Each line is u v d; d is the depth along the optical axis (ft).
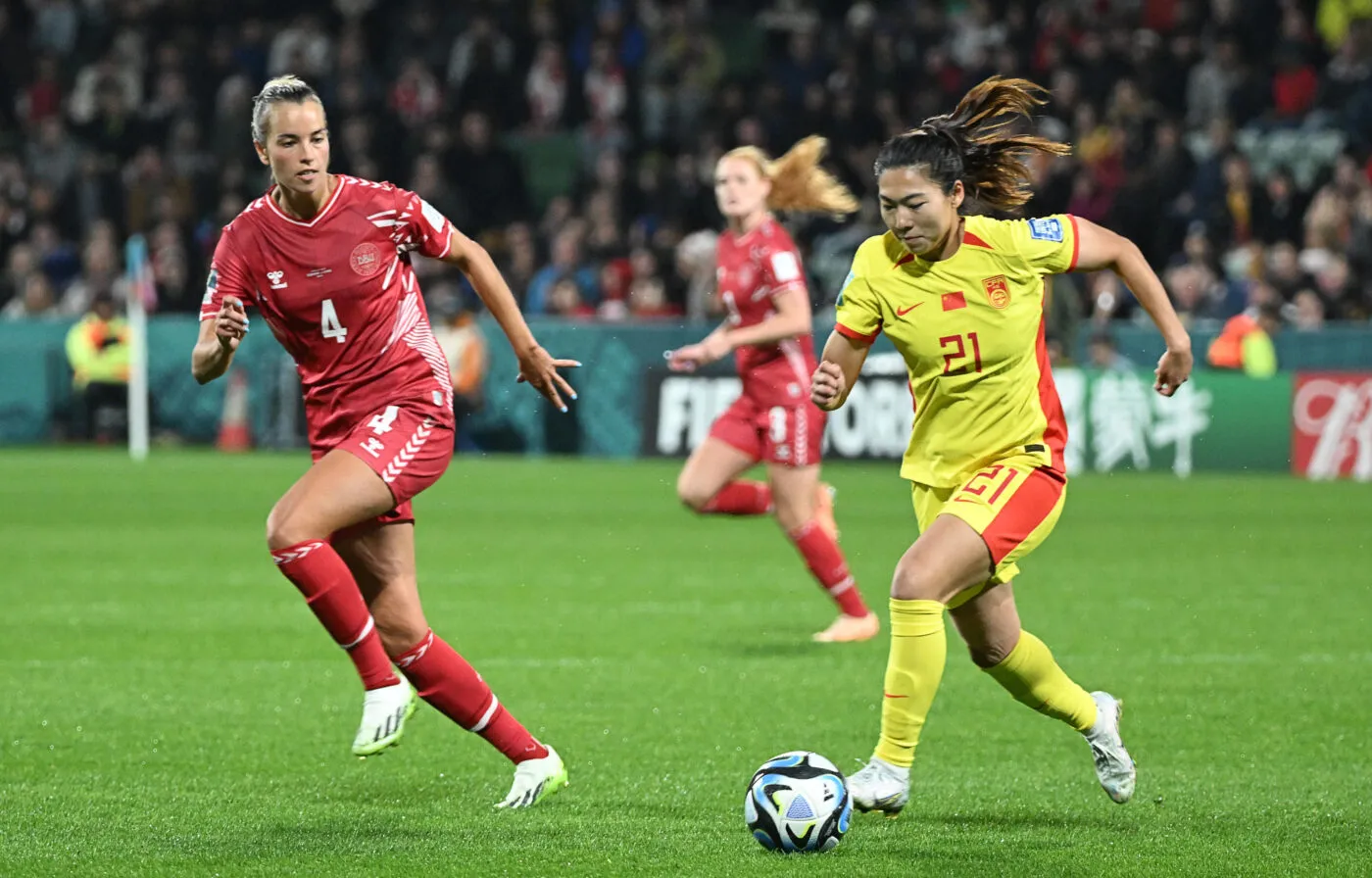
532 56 269.64
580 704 74.79
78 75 279.28
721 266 93.66
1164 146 229.45
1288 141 239.71
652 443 204.23
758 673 82.17
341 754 64.44
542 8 272.10
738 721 71.05
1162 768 63.00
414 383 55.72
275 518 52.16
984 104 53.52
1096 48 245.24
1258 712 73.46
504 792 58.18
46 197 249.14
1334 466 189.78
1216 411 192.54
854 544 133.80
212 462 199.82
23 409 222.07
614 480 183.52
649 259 222.48
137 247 211.82
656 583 114.83
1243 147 241.14
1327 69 249.96
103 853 49.37
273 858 48.75
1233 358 194.80
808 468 92.12
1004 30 256.73
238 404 215.92
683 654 87.81
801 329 90.43
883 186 50.88
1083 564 123.65
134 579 114.01
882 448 198.49
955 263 52.21
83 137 263.49
